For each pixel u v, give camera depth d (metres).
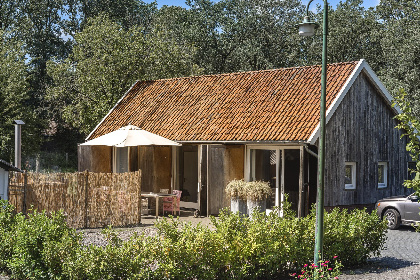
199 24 52.53
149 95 24.84
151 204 20.31
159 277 8.72
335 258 10.88
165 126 21.64
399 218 17.86
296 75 20.78
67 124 47.56
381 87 20.22
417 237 16.09
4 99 37.25
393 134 21.27
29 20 48.62
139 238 9.19
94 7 51.72
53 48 49.22
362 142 19.64
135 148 22.09
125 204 16.80
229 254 9.36
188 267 9.02
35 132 40.34
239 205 17.03
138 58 33.62
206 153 19.38
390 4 47.53
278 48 53.25
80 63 34.16
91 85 33.66
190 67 36.84
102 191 16.33
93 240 13.81
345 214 11.99
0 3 48.47
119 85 33.56
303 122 17.88
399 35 39.75
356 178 19.36
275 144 18.16
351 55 48.69
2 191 15.00
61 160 45.19
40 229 9.79
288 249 10.05
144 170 21.72
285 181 18.20
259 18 52.56
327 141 18.00
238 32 52.97
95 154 22.89
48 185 15.43
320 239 9.81
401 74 36.53
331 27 48.41
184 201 21.50
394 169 21.31
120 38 33.88
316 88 19.36
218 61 53.12
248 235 9.84
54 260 9.22
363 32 47.88
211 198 19.20
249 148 18.92
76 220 15.83
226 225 9.95
